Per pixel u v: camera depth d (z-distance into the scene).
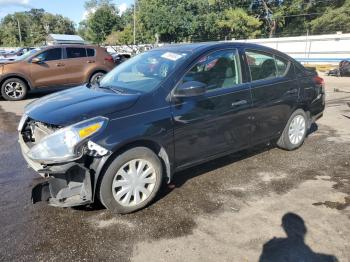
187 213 3.74
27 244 3.20
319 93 5.88
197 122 4.07
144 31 46.56
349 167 5.00
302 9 48.62
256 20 44.91
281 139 5.48
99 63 12.04
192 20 44.19
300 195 4.14
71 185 3.41
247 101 4.62
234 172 4.80
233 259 3.00
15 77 10.92
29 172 4.84
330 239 3.28
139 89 3.99
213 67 4.35
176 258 3.02
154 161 3.78
